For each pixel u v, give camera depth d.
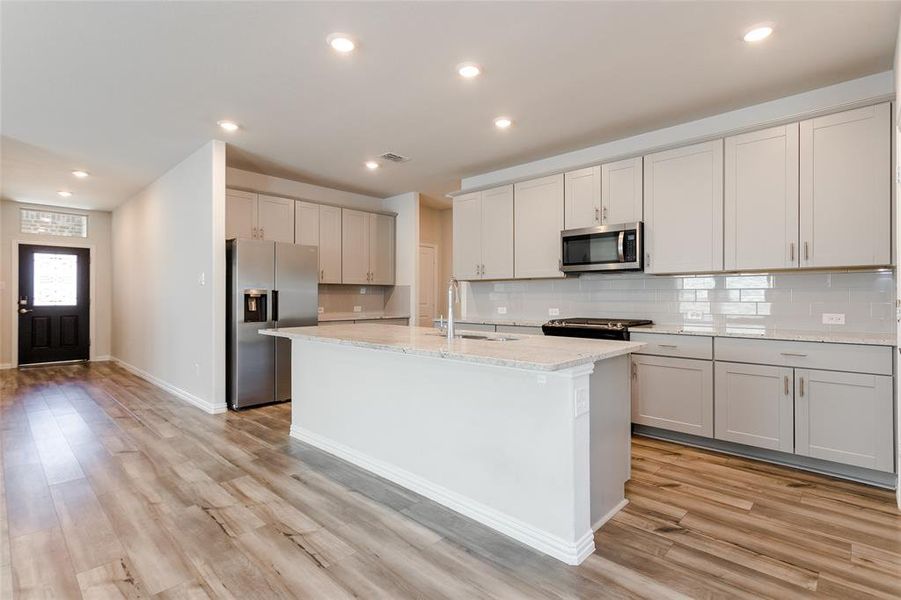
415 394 2.53
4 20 2.24
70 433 3.52
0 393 4.88
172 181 4.81
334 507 2.33
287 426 3.74
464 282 5.21
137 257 5.92
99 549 1.94
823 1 2.10
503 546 1.99
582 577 1.76
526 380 2.01
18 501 2.38
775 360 2.81
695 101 3.18
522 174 4.66
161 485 2.58
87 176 5.11
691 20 2.25
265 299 4.42
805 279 3.15
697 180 3.33
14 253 6.38
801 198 2.89
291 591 1.68
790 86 2.96
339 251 5.52
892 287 2.85
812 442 2.69
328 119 3.52
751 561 1.86
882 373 2.47
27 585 1.70
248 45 2.49
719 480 2.65
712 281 3.55
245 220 4.71
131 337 6.21
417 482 2.51
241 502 2.38
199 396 4.36
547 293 4.52
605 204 3.80
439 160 4.54
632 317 3.97
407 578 1.76
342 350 3.02
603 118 3.47
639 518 2.21
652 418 3.34
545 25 2.30
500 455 2.12
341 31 2.36
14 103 3.22
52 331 6.73
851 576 1.75
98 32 2.36
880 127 2.63
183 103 3.22
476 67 2.72
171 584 1.72
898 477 2.32
